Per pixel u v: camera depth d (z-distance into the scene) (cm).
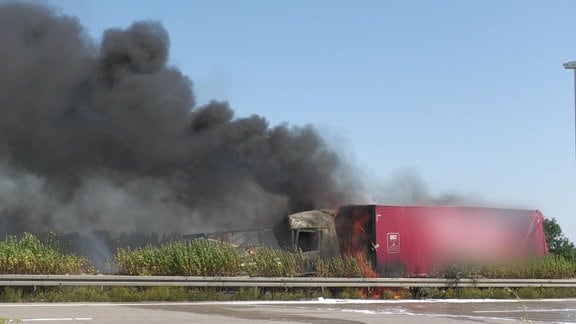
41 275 1620
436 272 2169
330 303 1741
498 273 2270
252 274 1909
